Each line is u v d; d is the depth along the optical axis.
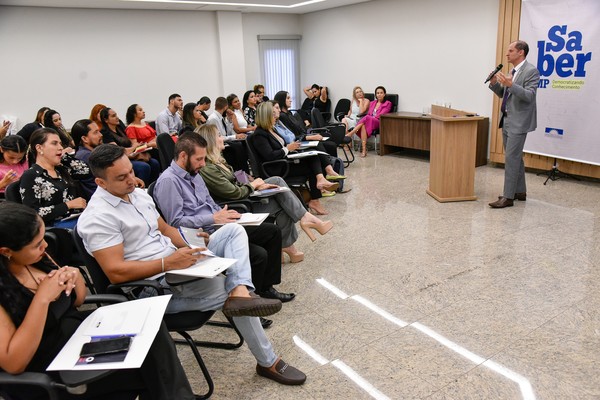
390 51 7.57
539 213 4.05
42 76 7.05
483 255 3.22
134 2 6.79
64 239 2.21
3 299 1.26
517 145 4.10
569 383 1.90
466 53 6.34
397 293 2.74
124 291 1.83
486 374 1.98
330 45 8.86
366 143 7.84
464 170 4.47
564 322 2.34
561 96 4.98
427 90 7.07
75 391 1.21
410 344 2.22
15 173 3.02
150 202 2.04
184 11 8.03
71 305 1.52
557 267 2.97
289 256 3.27
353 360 2.12
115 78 7.62
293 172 4.24
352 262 3.21
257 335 1.91
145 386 1.48
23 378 1.20
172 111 6.18
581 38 4.70
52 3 6.56
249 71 9.20
